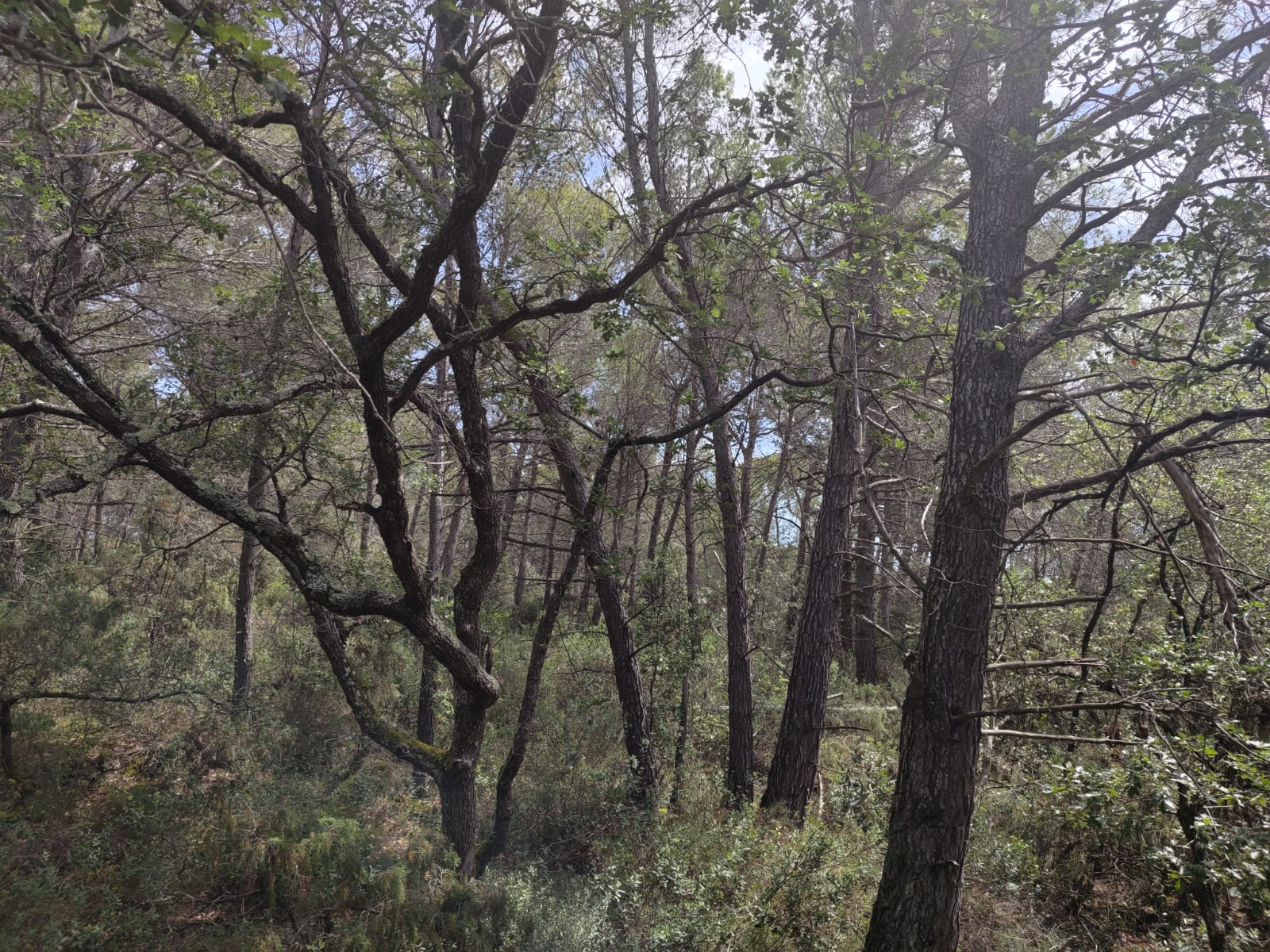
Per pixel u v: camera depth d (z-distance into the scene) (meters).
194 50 3.48
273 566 14.06
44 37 2.23
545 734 9.30
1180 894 6.23
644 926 5.86
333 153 5.27
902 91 5.85
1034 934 6.57
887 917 5.29
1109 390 5.47
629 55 8.16
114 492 11.59
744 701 9.20
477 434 6.28
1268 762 4.61
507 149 4.96
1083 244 5.13
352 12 4.64
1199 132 4.93
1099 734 7.49
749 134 5.39
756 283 7.15
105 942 4.50
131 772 7.30
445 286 9.23
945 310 8.92
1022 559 10.26
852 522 11.15
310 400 6.78
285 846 5.68
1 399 6.80
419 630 5.64
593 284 5.77
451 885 5.67
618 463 11.66
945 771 5.31
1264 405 6.36
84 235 6.06
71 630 8.16
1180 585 7.46
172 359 6.51
